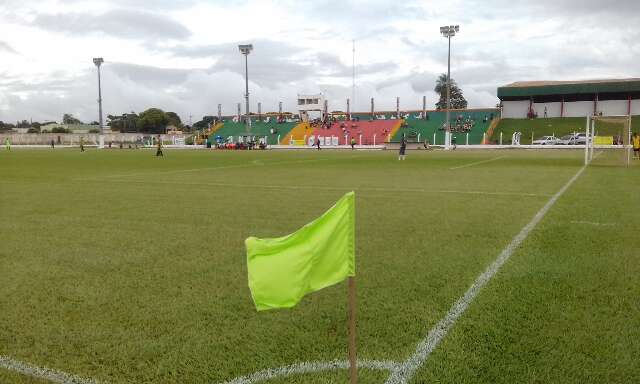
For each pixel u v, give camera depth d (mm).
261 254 2461
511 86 73188
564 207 9703
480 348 3342
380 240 6820
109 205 10547
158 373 3078
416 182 15469
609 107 70000
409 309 4113
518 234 7141
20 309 4242
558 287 4641
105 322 3930
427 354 3260
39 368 3166
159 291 4699
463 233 7266
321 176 18219
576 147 52062
